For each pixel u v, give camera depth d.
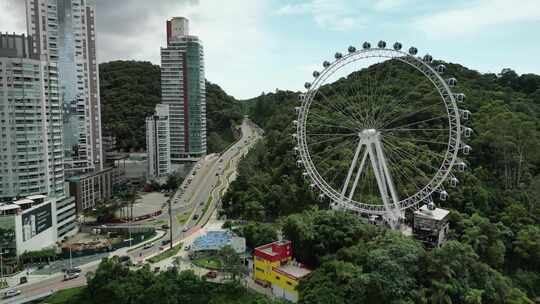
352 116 144.25
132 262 134.25
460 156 151.62
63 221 165.75
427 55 107.31
